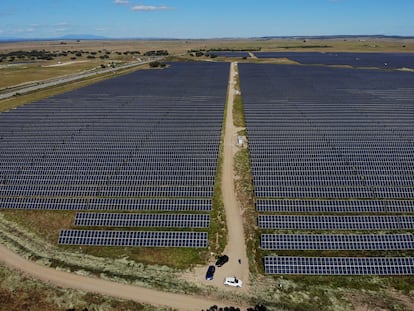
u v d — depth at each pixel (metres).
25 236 48.06
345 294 38.12
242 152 70.62
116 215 50.41
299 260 41.78
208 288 38.66
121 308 35.91
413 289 38.91
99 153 69.62
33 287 38.72
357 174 60.12
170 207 52.31
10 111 100.19
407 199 54.16
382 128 81.62
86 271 41.28
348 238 45.25
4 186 58.28
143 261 43.19
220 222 49.53
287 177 59.19
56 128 84.94
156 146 72.81
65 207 52.91
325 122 87.12
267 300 37.19
